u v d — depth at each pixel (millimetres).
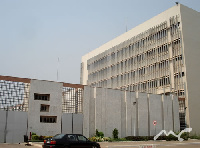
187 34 48875
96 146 17734
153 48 54969
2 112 28375
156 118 42219
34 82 31234
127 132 38281
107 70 69500
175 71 48469
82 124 33750
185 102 45438
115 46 67688
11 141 28203
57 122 31844
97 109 35812
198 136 42469
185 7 50406
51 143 16109
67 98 35125
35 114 30500
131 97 40188
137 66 59000
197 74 48031
